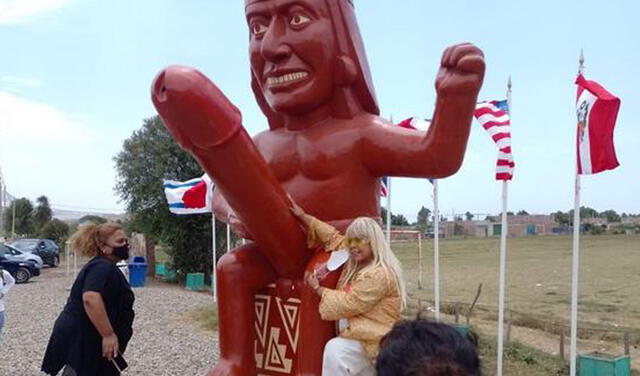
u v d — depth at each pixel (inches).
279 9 103.3
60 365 147.0
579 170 215.6
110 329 143.5
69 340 144.5
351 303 91.5
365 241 94.2
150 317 458.3
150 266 802.8
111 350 143.9
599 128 206.5
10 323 429.1
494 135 248.1
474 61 87.9
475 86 88.9
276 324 106.0
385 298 93.2
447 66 90.6
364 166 104.5
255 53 107.3
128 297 151.6
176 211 442.3
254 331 106.9
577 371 274.1
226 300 104.1
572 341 226.4
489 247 1528.1
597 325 406.0
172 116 82.5
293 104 104.7
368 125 104.5
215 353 342.0
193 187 434.6
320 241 99.6
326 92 105.2
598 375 258.1
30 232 1578.5
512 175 247.0
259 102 114.7
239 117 86.0
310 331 98.7
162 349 350.6
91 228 151.9
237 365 102.8
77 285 147.2
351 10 108.9
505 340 334.3
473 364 45.0
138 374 297.9
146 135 698.8
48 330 402.3
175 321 443.5
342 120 107.1
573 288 226.7
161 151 690.2
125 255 154.7
